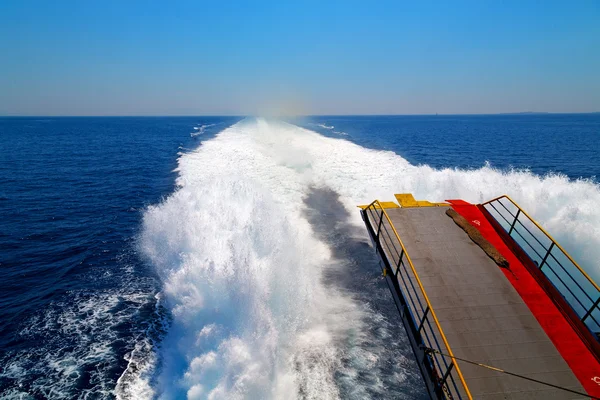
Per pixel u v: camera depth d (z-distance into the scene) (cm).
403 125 11106
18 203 2011
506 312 791
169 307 1005
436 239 1030
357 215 1556
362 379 715
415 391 695
